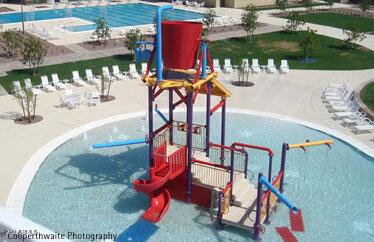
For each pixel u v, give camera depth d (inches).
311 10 2172.7
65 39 1454.2
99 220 530.0
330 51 1384.1
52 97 935.7
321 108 901.8
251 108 900.0
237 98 955.3
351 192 602.2
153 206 546.3
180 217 541.0
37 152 686.5
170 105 630.5
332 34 1631.4
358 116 824.3
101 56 1254.9
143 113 864.9
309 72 1154.7
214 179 561.3
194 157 594.9
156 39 525.7
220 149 647.1
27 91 807.7
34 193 581.0
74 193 585.3
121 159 687.1
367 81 1072.2
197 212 552.1
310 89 1018.7
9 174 615.8
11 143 716.0
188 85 513.0
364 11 2089.1
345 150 726.5
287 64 1204.5
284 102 934.4
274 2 2345.0
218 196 526.6
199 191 558.6
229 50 1373.0
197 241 496.7
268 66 1159.6
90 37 1475.1
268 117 854.5
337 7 2299.5
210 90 580.1
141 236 502.9
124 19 1914.4
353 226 528.7
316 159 694.5
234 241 497.7
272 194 537.0
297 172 652.7
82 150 710.5
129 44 1219.9
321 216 547.8
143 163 676.7
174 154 543.2
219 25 1750.7
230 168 543.2
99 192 589.9
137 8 2234.3
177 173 550.3
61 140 733.9
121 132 780.6
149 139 552.4
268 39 1534.2
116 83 1043.9
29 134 752.3
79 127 791.1
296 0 2498.8
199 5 2265.0
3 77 1045.8
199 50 541.0
